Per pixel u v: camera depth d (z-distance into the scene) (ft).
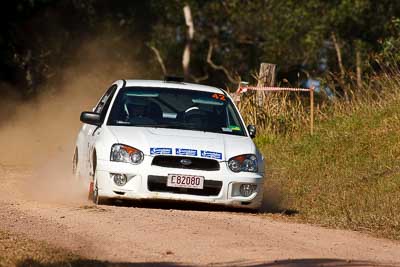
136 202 105.81
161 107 112.27
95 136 110.32
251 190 105.70
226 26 368.07
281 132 157.28
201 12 367.25
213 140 107.14
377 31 302.66
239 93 158.20
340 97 170.91
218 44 369.50
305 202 119.65
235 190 104.94
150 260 75.72
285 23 318.65
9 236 83.35
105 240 83.46
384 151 137.08
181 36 366.22
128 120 110.52
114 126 109.40
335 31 304.91
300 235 91.35
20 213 97.14
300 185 127.13
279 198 122.93
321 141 144.66
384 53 182.50
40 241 81.87
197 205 104.99
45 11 282.97
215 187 104.06
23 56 277.23
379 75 173.78
